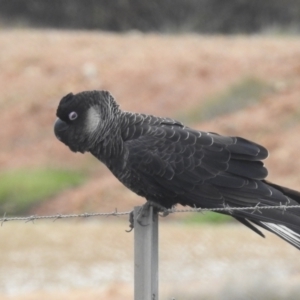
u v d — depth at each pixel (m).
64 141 8.80
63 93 29.22
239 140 8.55
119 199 23.11
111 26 38.84
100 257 18.08
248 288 12.67
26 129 27.92
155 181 8.44
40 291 15.98
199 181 8.38
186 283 14.55
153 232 7.46
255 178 8.34
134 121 8.70
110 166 8.73
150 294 7.41
